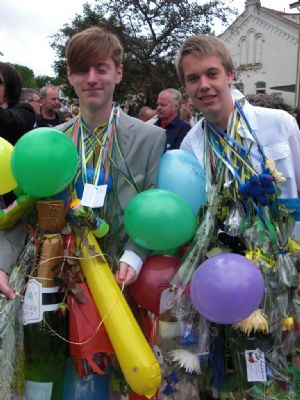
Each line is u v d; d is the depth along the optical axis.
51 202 1.67
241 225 1.72
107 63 1.69
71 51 1.68
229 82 1.86
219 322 1.57
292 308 1.73
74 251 1.64
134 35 16.09
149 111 6.64
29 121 2.73
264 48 24.17
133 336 1.54
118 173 1.75
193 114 5.42
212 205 1.76
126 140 1.78
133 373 1.50
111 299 1.58
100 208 1.75
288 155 1.86
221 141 1.89
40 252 1.65
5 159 1.74
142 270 1.73
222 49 1.81
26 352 1.62
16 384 1.60
